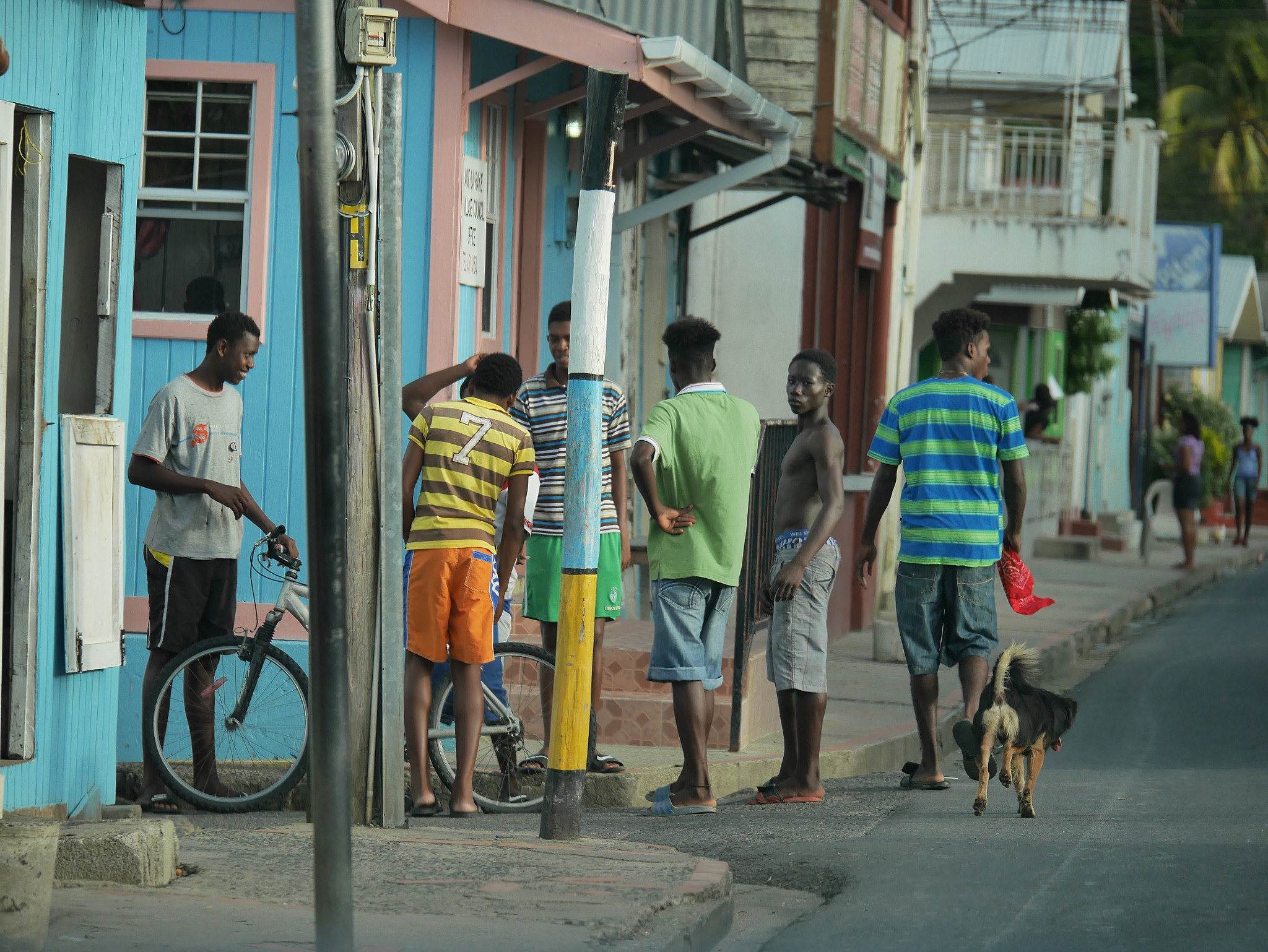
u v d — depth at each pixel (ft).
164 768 54.54
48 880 32.89
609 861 41.42
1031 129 145.48
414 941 33.50
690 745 54.08
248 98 69.92
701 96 74.33
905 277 130.52
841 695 80.12
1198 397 257.14
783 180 97.25
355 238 47.32
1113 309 186.80
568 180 84.64
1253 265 300.81
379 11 46.50
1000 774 51.49
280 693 55.16
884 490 59.31
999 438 57.31
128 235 50.52
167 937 33.47
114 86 49.57
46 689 47.01
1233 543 216.13
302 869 40.55
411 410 57.06
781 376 108.68
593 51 66.59
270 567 67.92
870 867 45.11
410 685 52.37
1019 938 37.50
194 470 55.52
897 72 120.78
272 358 69.00
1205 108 335.67
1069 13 162.40
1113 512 219.00
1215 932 37.65
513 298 78.84
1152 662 101.19
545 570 57.21
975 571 57.16
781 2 100.99
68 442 47.44
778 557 55.67
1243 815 51.70
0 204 44.68
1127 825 50.21
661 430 52.39
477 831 49.29
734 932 39.27
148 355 69.36
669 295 104.22
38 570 46.50
